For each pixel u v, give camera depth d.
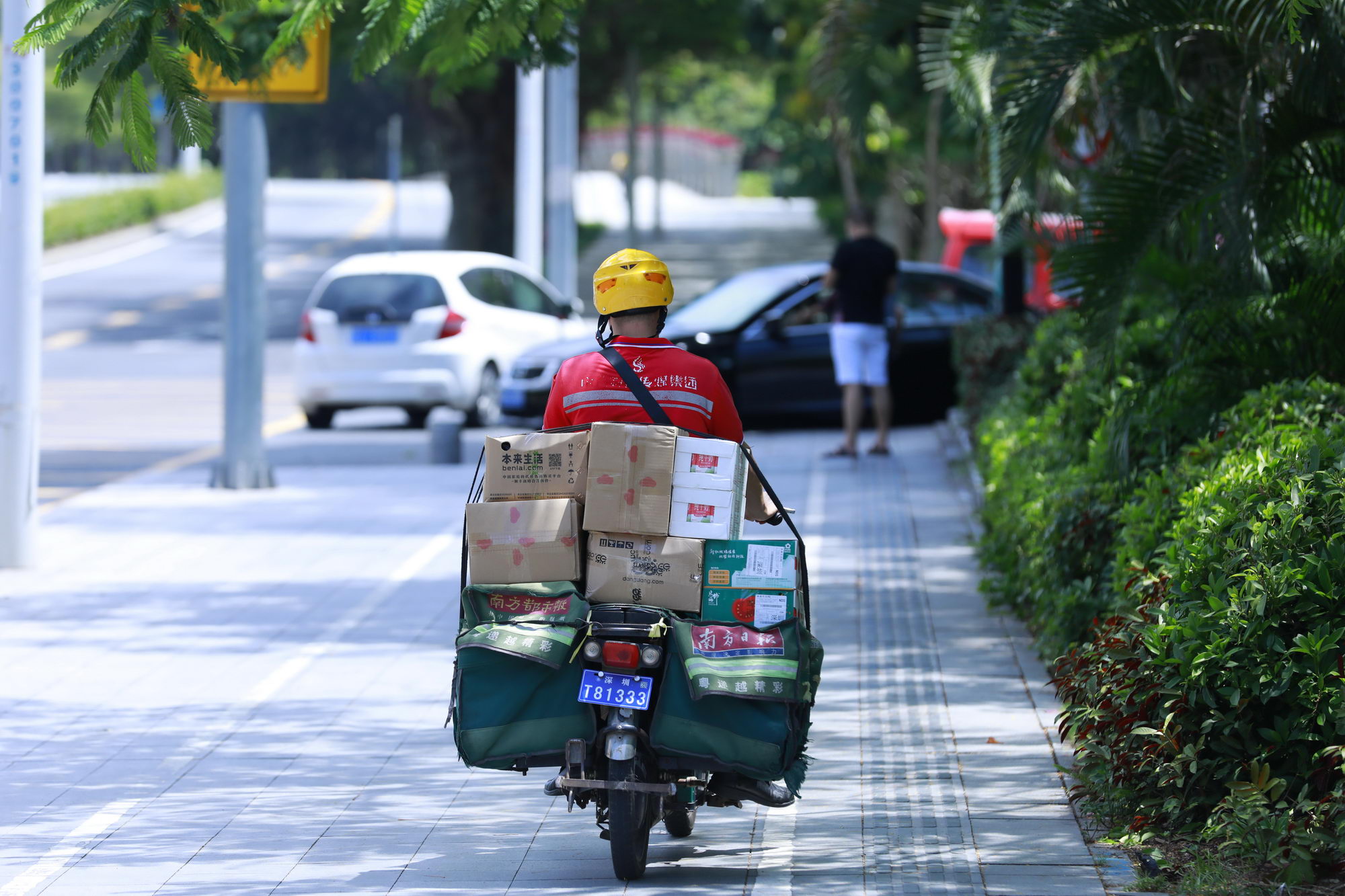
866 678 24.59
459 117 105.19
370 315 57.41
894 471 45.25
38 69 32.44
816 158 106.69
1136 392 25.03
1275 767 17.08
